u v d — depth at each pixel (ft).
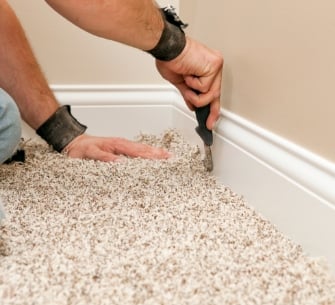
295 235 2.46
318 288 2.00
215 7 3.35
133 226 2.51
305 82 2.39
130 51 4.13
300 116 2.46
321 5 2.23
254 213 2.77
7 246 2.25
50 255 2.18
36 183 3.09
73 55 4.04
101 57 4.09
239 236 2.45
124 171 3.33
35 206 2.73
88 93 4.13
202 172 3.43
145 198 2.89
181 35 2.85
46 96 3.66
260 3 2.75
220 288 1.97
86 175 3.25
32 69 3.60
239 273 2.09
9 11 3.49
